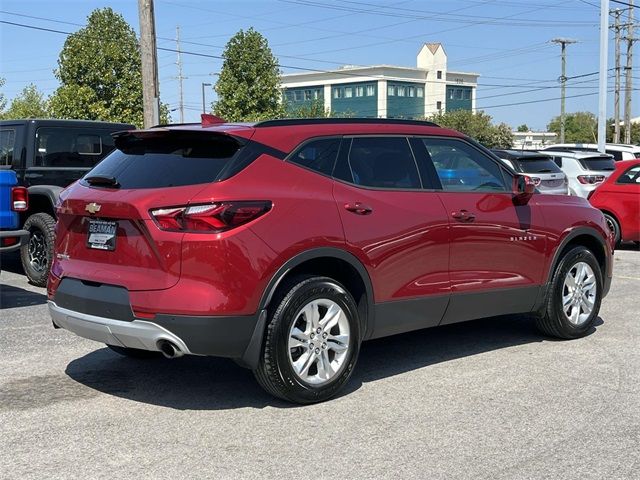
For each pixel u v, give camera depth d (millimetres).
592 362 5891
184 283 4328
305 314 4727
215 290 4316
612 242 7082
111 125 10297
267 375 4613
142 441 4195
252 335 4480
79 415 4617
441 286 5484
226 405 4816
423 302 5379
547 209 6359
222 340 4363
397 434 4320
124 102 23516
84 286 4758
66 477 3725
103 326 4578
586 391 5141
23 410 4695
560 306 6445
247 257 4395
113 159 5160
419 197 5414
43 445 4133
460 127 79438
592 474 3803
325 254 4750
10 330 6844
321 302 4785
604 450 4113
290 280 4695
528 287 6160
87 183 5039
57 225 5168
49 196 8891
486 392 5117
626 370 5656
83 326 4719
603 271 6961
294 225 4621
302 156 4914
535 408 4789
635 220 13102
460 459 3975
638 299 8586
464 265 5648
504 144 79312
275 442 4188
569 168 16156
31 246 9133
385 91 110312
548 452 4082
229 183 4473
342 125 5242
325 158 5027
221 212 4348
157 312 4336
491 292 5855
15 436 4262
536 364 5828
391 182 5332
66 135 9781
